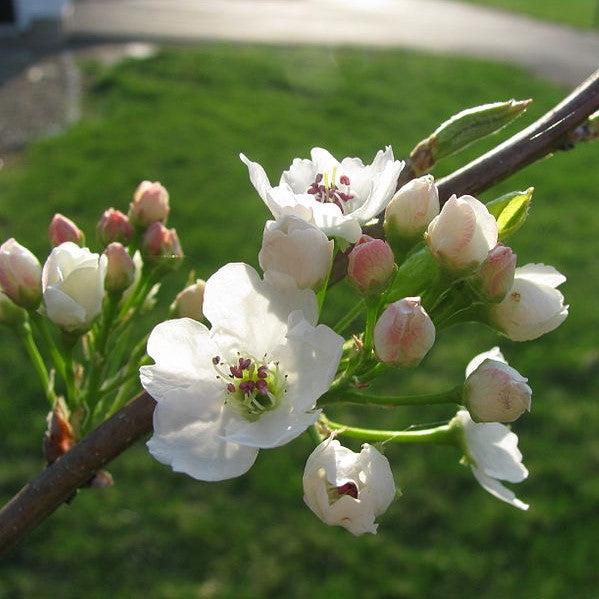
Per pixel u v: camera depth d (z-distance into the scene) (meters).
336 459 0.12
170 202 0.80
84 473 0.13
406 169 0.14
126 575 0.42
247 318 0.12
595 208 0.85
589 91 0.14
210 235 0.74
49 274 0.14
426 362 0.58
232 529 0.44
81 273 0.14
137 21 1.64
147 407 0.13
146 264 0.17
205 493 0.46
